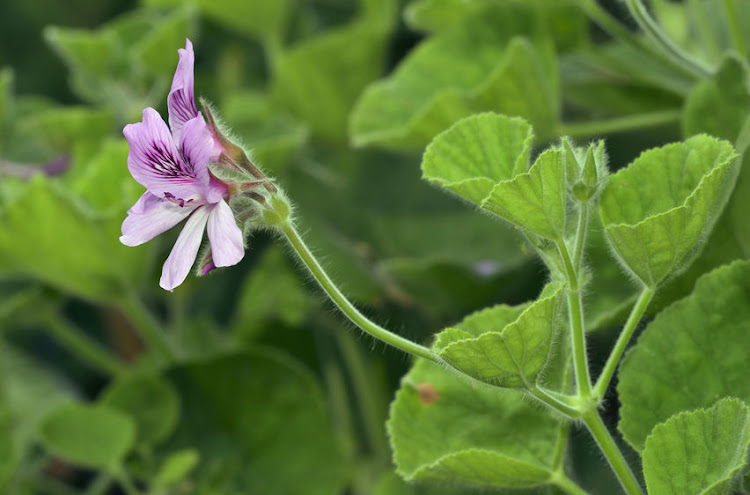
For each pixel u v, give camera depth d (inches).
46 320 25.1
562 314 17.9
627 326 17.0
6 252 22.5
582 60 22.2
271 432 22.6
